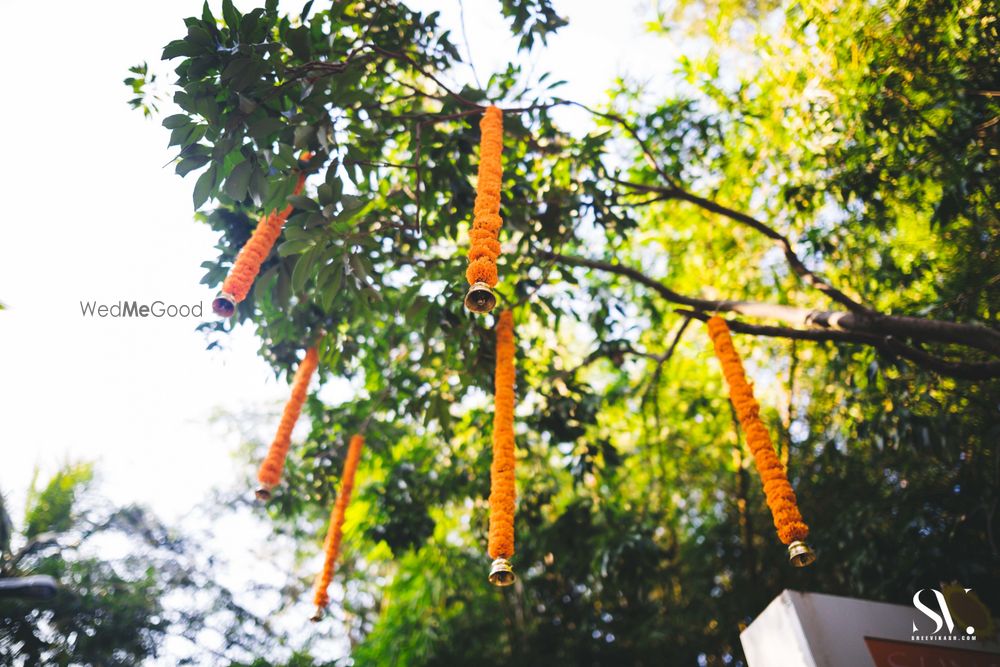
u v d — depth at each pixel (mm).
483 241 2895
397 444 6434
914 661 3217
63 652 6402
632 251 7059
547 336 7484
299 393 4648
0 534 6465
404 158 5754
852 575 5023
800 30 5148
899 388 4695
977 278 4504
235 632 7875
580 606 6785
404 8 4723
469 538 7438
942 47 4387
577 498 6527
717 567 6461
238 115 3559
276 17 3604
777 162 5938
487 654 6691
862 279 5434
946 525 4695
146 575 7516
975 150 4191
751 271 6664
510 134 4883
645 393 6422
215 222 4664
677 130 5973
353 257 3877
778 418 6285
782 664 3324
